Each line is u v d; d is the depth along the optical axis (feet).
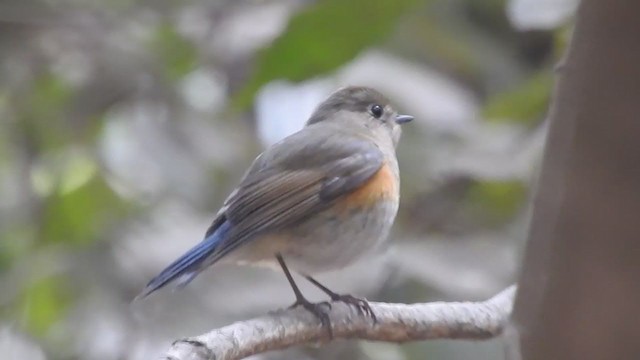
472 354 31.01
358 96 30.71
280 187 26.23
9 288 39.32
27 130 41.60
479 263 31.83
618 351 9.10
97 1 40.37
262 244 26.37
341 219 26.45
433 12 39.91
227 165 41.52
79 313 37.09
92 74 41.50
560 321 9.30
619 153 8.95
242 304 32.65
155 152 40.88
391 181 27.53
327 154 26.91
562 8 34.91
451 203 35.01
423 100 37.06
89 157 41.27
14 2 40.06
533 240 9.66
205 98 43.47
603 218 9.03
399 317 23.16
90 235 38.50
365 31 28.25
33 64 41.57
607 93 8.91
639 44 8.77
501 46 41.86
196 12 37.22
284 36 28.45
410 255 31.76
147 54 39.81
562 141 9.29
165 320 33.91
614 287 9.06
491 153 33.53
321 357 35.63
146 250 37.06
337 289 32.04
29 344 38.42
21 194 41.22
